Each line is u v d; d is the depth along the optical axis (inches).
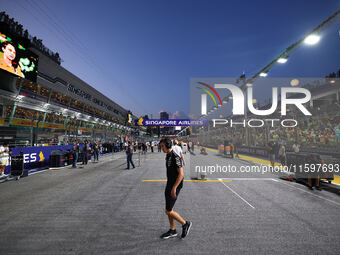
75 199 173.3
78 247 91.7
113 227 114.5
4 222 123.0
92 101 879.1
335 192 191.2
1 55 389.4
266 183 235.3
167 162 105.5
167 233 100.7
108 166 412.5
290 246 91.0
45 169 366.3
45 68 534.0
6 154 275.9
